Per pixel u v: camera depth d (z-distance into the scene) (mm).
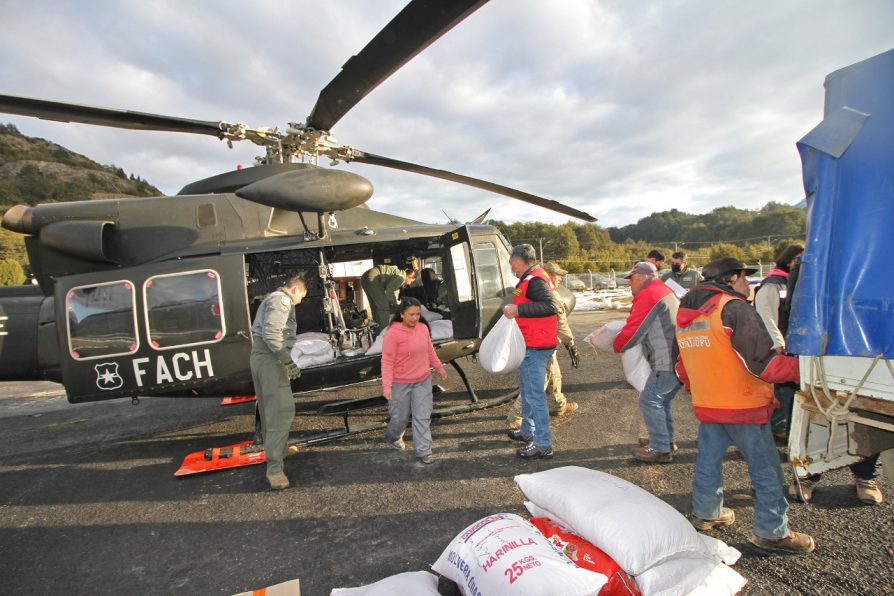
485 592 1908
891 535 2582
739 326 2316
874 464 2883
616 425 4555
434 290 6918
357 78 3330
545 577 1818
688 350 2564
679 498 3109
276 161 5008
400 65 3086
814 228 2055
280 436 3666
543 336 3828
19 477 4316
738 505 2982
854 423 2209
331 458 4227
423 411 3941
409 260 6516
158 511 3461
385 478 3732
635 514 2084
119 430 5637
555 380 4812
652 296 3426
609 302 16672
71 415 6516
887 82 1906
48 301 4582
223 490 3738
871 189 1916
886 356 1874
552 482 2439
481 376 6969
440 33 2660
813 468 2373
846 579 2258
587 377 6469
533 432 4055
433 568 2270
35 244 4562
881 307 1882
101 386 4125
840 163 1988
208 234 4590
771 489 2418
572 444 4148
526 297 3838
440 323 5438
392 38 2758
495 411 5262
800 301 2098
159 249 4469
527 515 3039
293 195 3861
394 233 5105
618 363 7230
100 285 4152
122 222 4422
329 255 6074
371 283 5730
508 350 3811
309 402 6145
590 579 1844
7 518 3492
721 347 2402
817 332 2033
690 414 4762
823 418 2260
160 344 4133
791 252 3760
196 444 4945
